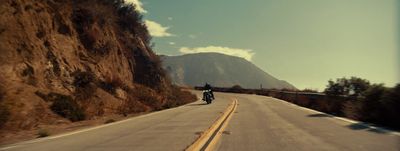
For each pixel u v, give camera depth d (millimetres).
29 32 27750
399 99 14250
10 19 26500
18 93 21906
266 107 30078
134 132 15469
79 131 16594
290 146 10945
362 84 23625
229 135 13539
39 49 28156
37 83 25875
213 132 14422
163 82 50875
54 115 22141
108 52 39062
